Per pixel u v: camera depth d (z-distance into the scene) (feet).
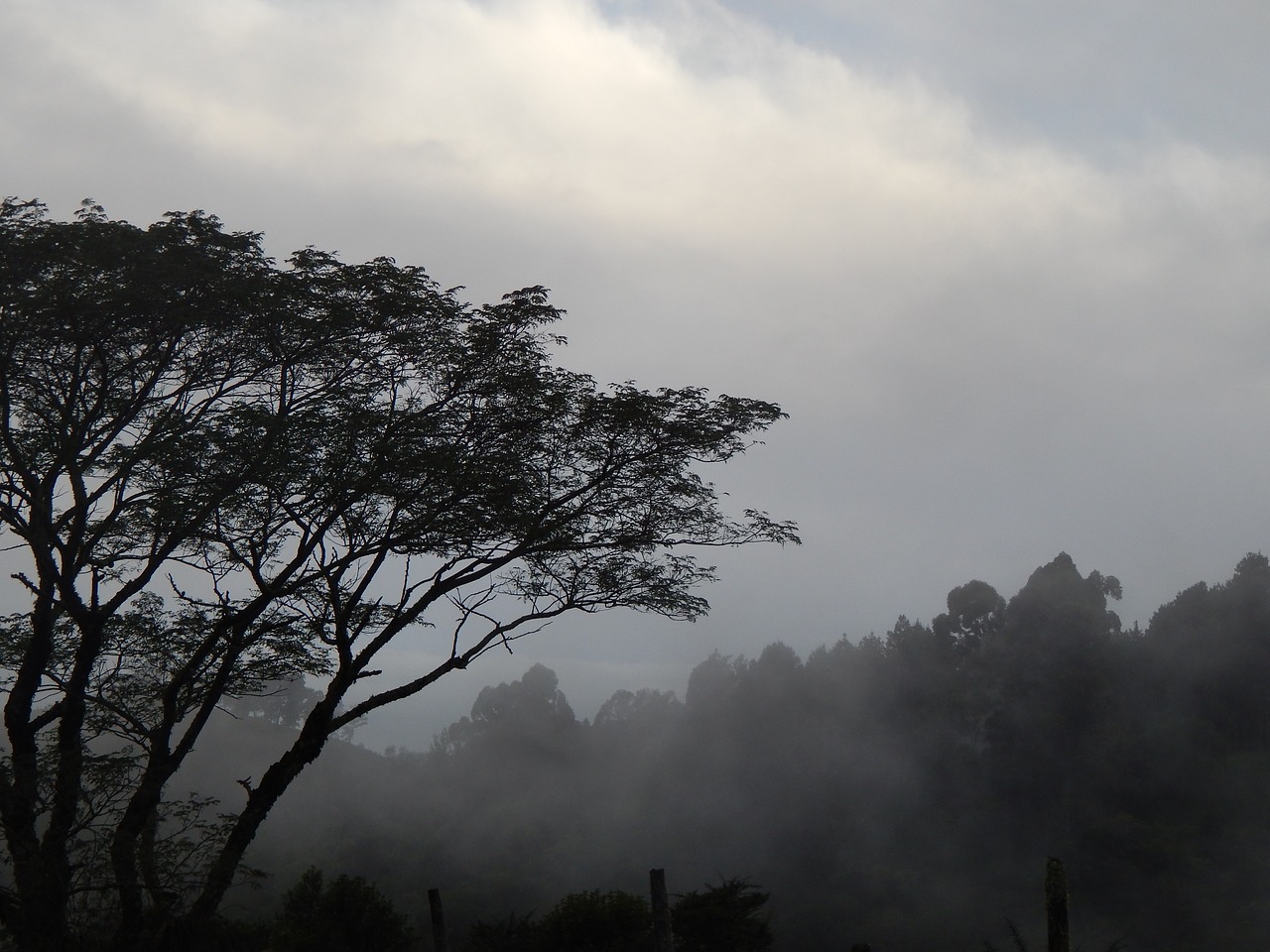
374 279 59.88
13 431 59.00
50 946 50.80
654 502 65.31
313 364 62.13
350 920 90.33
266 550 61.46
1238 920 180.24
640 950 79.05
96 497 58.80
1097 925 188.75
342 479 58.75
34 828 53.78
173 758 57.88
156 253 55.11
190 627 61.46
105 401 60.08
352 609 63.26
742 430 63.57
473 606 63.67
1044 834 223.51
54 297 53.93
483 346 61.57
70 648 62.13
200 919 54.49
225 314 57.72
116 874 53.67
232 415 57.11
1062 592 248.93
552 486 64.85
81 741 57.00
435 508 60.64
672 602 65.98
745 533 66.69
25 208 55.57
